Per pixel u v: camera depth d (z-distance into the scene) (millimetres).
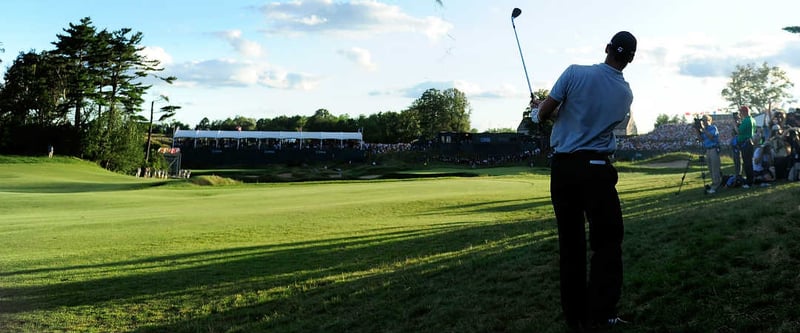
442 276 6645
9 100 69000
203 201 23328
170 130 126438
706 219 6793
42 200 23859
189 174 73438
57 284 8047
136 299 7168
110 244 11516
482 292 5629
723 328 3676
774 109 13766
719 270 4633
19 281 8289
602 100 4125
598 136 4176
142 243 11531
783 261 4492
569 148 4180
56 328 6160
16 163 56219
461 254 7988
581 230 4238
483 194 21703
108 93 74562
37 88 69750
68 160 63469
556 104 4270
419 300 5805
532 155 78562
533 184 29562
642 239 6469
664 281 4719
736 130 12484
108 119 71125
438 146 92375
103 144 69125
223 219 15523
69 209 21016
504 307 5051
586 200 4133
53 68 70938
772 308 3766
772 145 11914
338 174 71062
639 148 69188
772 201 7098
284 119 153250
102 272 8773
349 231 12195
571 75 4180
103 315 6570
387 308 5727
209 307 6633
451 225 12164
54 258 10039
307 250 9867
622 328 4039
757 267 4535
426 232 11102
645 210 10445
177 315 6434
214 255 9859
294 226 13539
